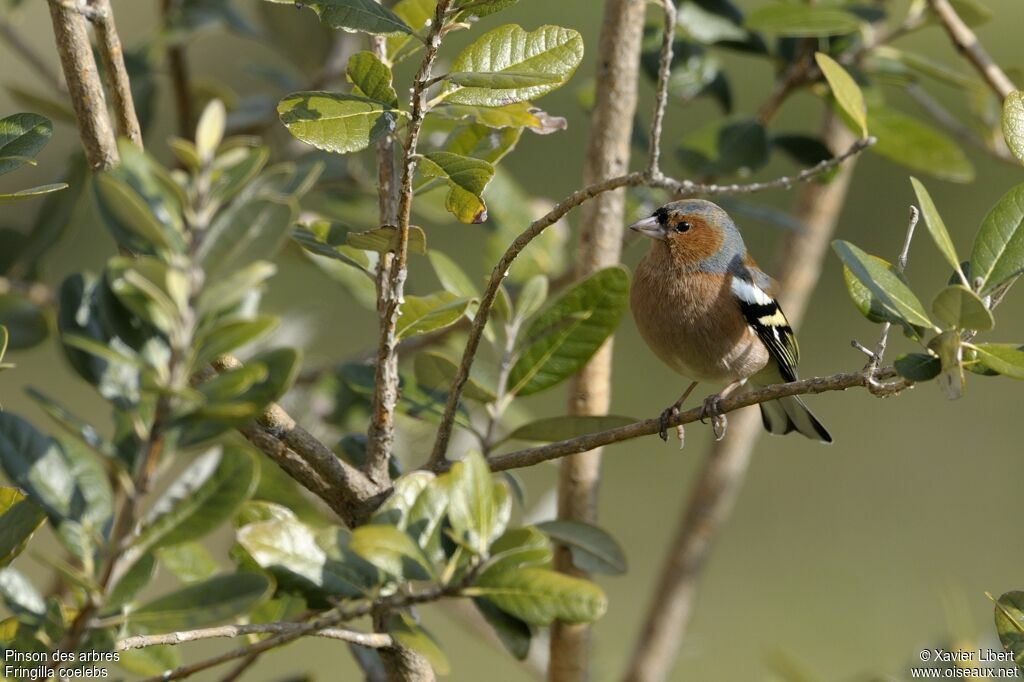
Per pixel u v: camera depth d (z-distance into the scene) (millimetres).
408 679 6191
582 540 7270
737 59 21484
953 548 17281
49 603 5250
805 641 15945
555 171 18766
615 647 15570
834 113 11188
